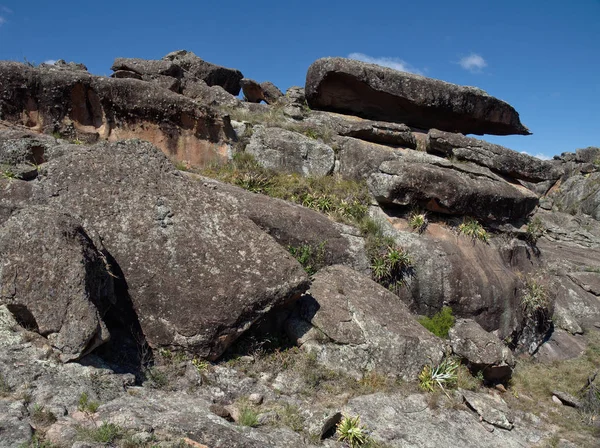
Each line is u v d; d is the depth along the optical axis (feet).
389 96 53.67
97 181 26.25
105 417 17.44
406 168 39.83
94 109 38.96
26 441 15.39
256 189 38.65
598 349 42.42
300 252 33.42
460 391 28.78
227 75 70.33
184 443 16.83
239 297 24.93
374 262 35.81
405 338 28.66
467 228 41.22
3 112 36.14
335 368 27.04
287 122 48.93
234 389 23.32
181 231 25.91
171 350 23.94
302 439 20.62
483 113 55.36
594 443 28.17
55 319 20.20
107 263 23.62
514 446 25.76
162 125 39.68
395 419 24.50
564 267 54.19
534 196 47.21
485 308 38.27
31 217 21.34
